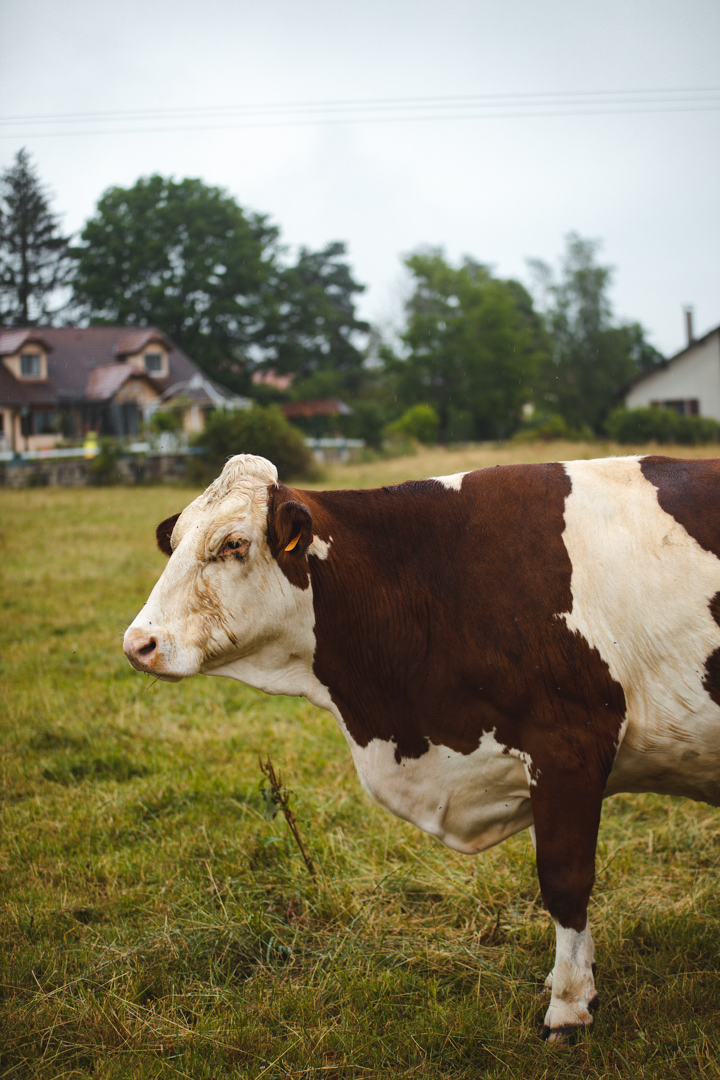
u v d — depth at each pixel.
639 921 3.27
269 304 53.78
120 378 39.38
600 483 2.72
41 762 4.88
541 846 2.61
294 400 54.78
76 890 3.62
